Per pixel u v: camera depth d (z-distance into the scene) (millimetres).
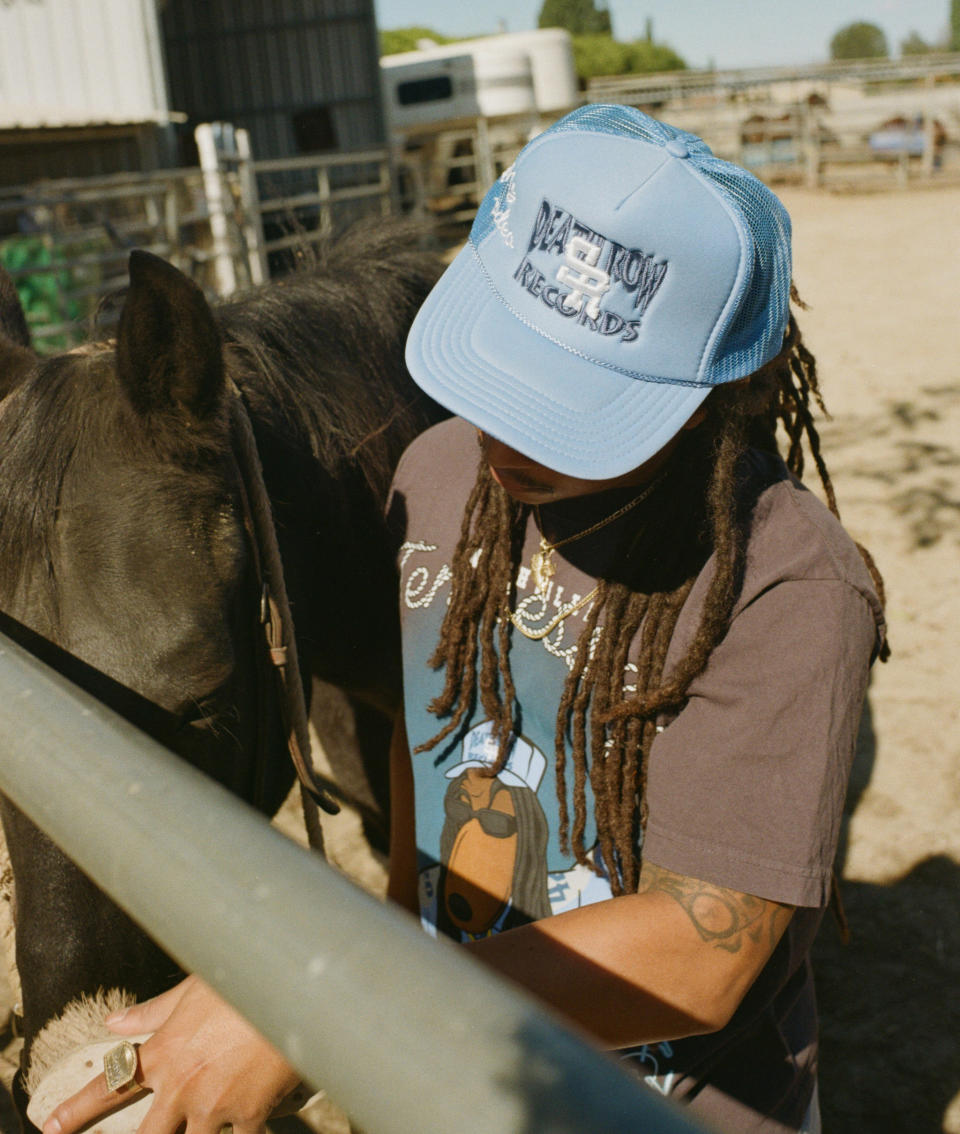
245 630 1289
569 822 1141
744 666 979
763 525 1021
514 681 1142
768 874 935
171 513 1184
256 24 14477
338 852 3123
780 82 19391
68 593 1157
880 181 17703
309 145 14812
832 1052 2395
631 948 926
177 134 14766
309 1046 445
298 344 1690
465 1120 388
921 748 3379
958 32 61094
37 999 1191
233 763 1300
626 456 924
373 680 1844
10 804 1201
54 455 1204
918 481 5266
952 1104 2254
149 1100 948
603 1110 376
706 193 928
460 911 1222
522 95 15922
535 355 954
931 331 8000
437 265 2139
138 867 536
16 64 11094
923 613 4148
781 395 1231
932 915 2758
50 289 7215
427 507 1278
